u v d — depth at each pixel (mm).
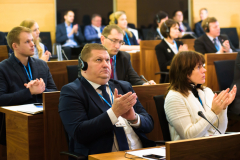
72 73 3320
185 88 2133
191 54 2145
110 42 3092
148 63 4828
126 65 3340
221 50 4730
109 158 1554
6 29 6930
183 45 4531
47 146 2264
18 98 2635
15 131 2398
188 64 2119
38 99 2848
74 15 7266
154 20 8086
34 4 7059
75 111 1866
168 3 8211
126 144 1894
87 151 1834
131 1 7895
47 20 7168
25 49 2844
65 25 7152
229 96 2012
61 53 5441
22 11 7004
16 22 6984
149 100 2541
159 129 2574
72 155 1788
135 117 1930
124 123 1944
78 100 1898
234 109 2992
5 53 3715
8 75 2783
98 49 1991
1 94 2670
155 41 4852
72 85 1967
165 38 4664
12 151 2465
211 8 8680
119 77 3258
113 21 6066
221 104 1991
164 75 4547
